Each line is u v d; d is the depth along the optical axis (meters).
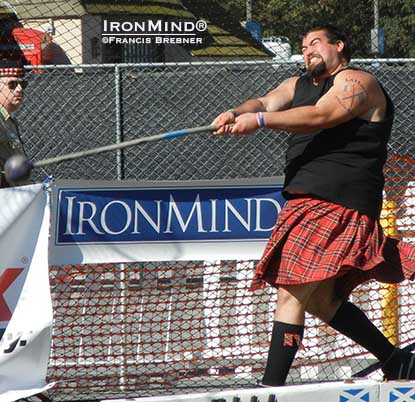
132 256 11.30
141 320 12.70
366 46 41.81
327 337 13.16
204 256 11.47
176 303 12.70
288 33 43.47
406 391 10.27
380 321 12.99
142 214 11.30
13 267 9.98
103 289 12.45
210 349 12.52
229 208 11.50
